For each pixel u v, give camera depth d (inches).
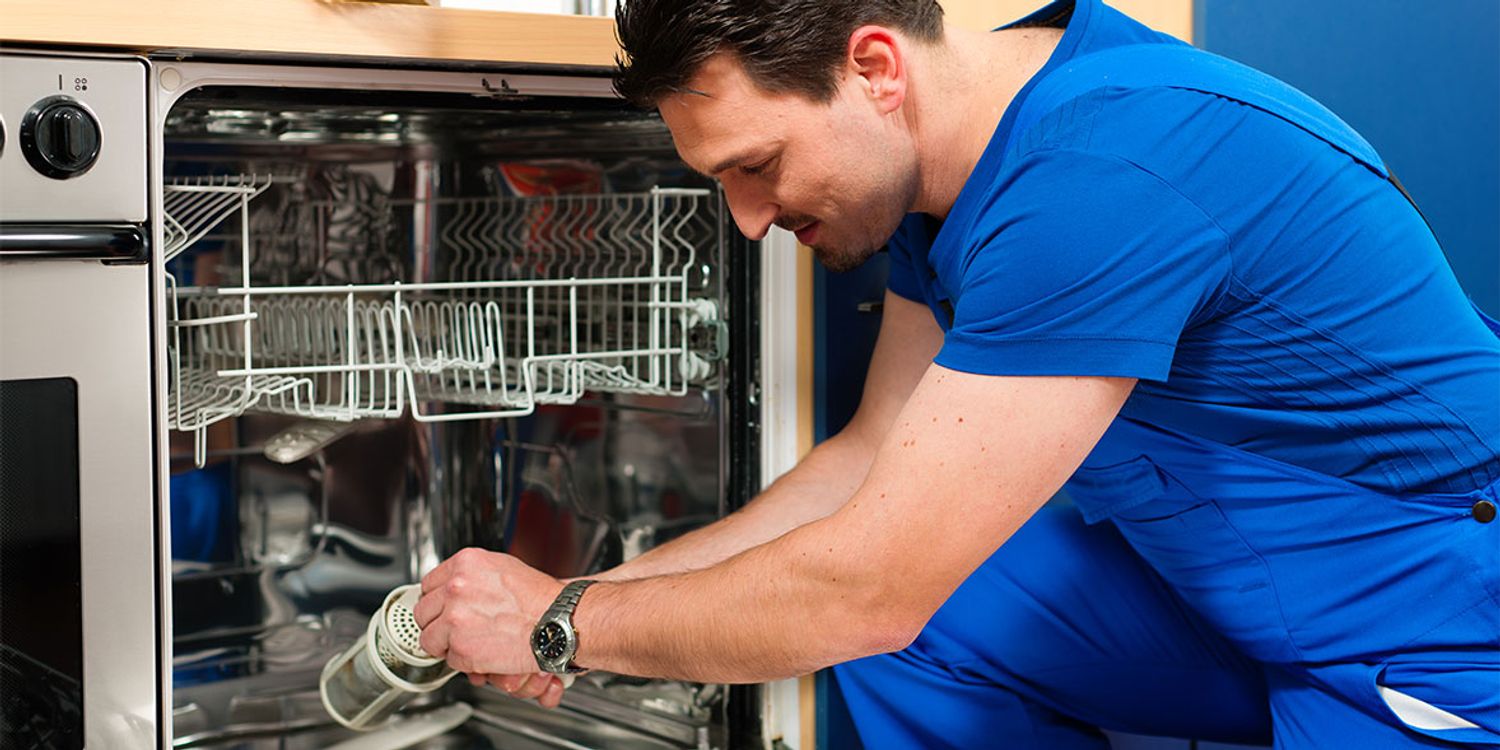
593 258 59.1
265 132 55.0
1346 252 39.6
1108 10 43.3
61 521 41.1
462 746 61.3
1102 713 57.9
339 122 53.3
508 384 61.7
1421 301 41.3
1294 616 46.1
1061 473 37.3
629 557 60.4
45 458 40.6
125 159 41.2
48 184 39.8
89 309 40.8
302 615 62.2
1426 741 44.1
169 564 43.4
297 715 61.3
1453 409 41.8
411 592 49.4
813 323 55.9
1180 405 42.9
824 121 38.1
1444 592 43.5
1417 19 64.9
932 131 40.9
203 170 55.9
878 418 53.1
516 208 61.2
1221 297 38.7
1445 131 66.3
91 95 40.4
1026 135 38.5
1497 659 42.9
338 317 60.1
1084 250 36.0
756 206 40.4
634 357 53.6
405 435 63.6
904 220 47.8
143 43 40.3
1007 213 37.3
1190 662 55.6
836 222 40.3
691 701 58.7
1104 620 56.0
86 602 41.8
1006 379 36.8
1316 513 44.2
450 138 58.8
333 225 60.3
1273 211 38.4
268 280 59.2
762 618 40.1
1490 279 68.6
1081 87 38.7
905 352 52.7
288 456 57.7
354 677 49.3
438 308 55.4
